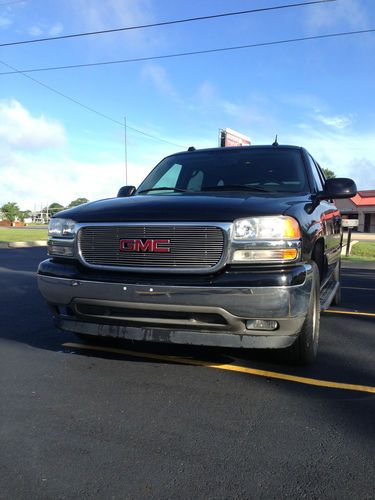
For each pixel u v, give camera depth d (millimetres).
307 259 3830
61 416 3260
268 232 3504
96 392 3674
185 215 3609
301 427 3102
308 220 4004
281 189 4762
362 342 5105
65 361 4395
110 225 3793
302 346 4012
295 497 2355
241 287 3406
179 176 5250
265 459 2703
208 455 2746
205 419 3215
